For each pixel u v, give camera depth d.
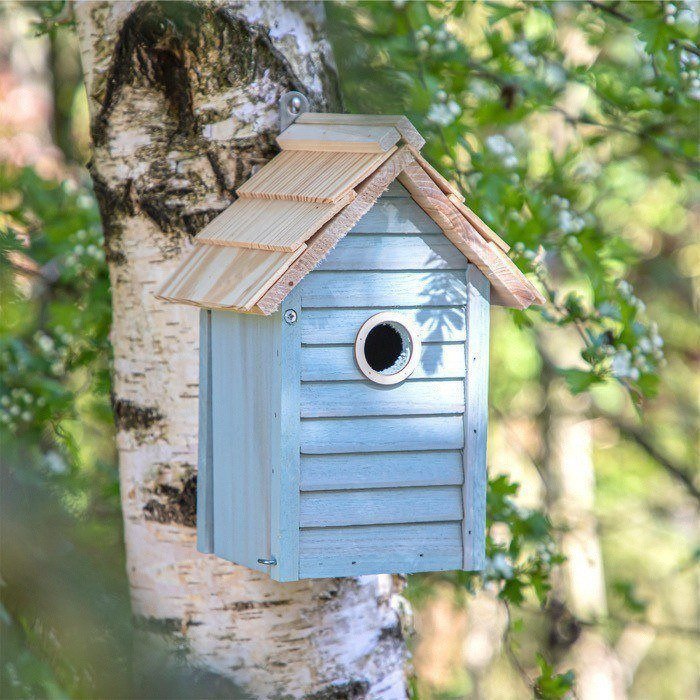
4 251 4.93
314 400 4.01
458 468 4.23
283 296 3.82
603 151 8.92
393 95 5.86
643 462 13.69
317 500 4.05
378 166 3.91
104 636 3.87
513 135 7.64
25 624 3.66
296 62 4.61
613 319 5.91
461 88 6.35
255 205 4.31
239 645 4.63
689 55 6.11
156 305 4.71
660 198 12.62
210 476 4.54
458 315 4.18
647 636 14.96
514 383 11.23
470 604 11.51
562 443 12.30
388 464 4.14
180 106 4.72
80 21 4.84
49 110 10.95
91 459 7.14
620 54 8.20
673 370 13.93
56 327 7.00
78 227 7.23
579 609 11.79
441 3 6.53
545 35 7.02
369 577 4.88
